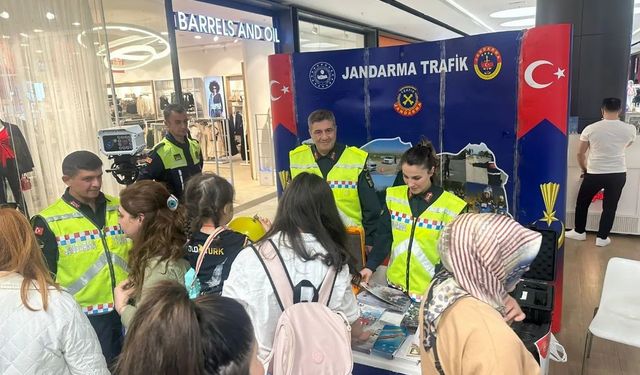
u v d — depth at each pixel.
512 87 2.82
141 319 0.81
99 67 3.80
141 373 0.77
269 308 1.40
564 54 2.66
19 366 1.25
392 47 3.16
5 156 3.01
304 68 3.46
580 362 2.87
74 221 2.08
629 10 5.59
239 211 6.80
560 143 2.77
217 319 0.81
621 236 5.19
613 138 4.57
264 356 1.37
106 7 4.21
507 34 2.78
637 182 5.04
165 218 1.80
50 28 3.40
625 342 2.37
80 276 2.09
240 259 1.46
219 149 10.18
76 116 3.62
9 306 1.25
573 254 4.68
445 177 3.16
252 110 8.69
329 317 1.29
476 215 1.14
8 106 3.16
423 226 2.08
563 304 3.61
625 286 2.57
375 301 1.97
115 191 3.92
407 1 8.01
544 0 5.95
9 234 1.31
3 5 3.10
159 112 5.07
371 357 1.59
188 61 10.80
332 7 7.57
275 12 7.19
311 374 1.20
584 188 4.88
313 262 1.43
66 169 2.02
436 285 1.17
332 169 2.79
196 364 0.77
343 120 3.43
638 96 10.61
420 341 1.19
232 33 6.29
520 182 2.92
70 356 1.34
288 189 1.51
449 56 2.98
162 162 3.31
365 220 2.70
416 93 3.15
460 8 9.46
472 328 1.01
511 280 1.12
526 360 1.02
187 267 1.83
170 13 5.05
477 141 3.01
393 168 3.33
